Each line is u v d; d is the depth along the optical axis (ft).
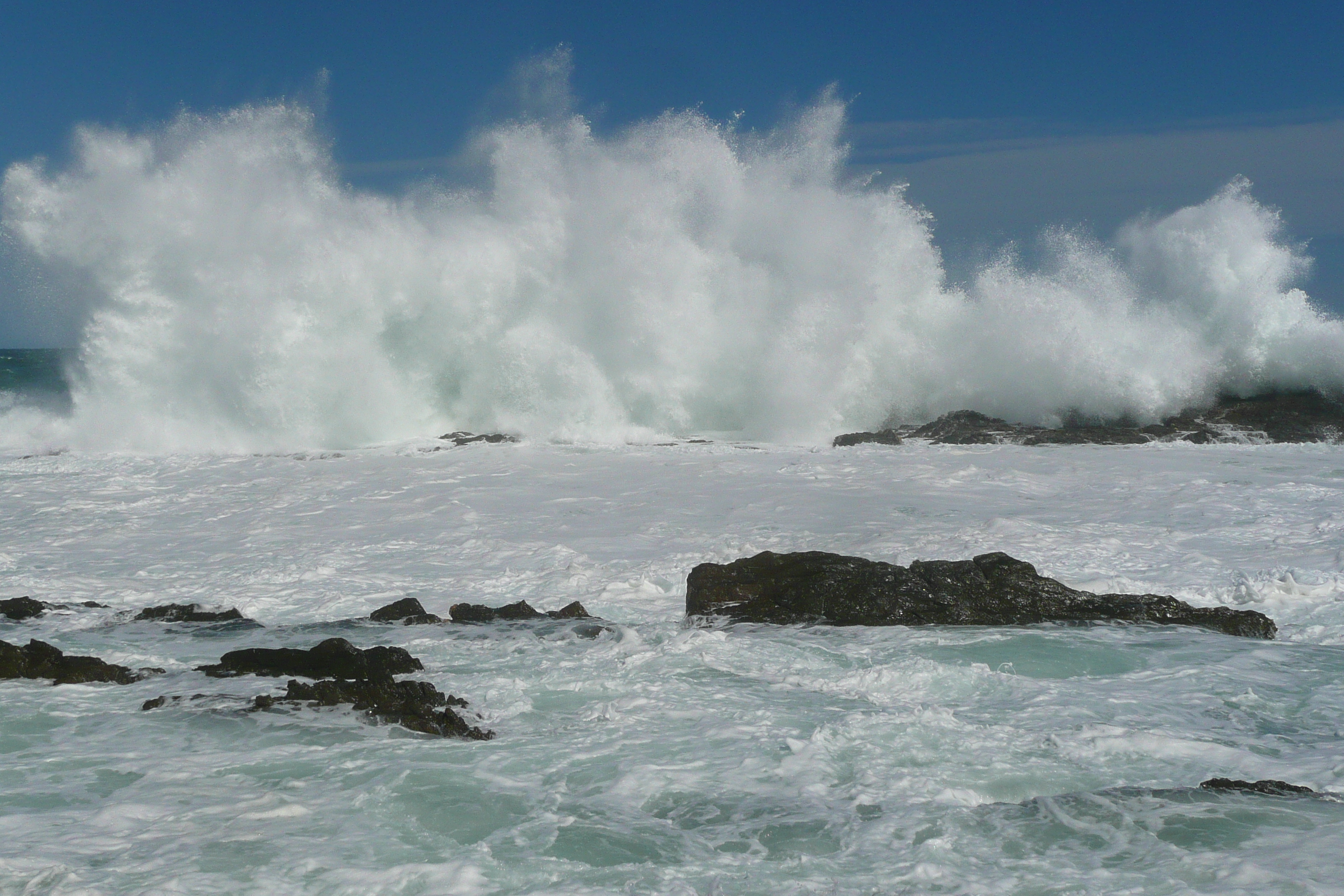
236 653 25.85
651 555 38.83
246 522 46.47
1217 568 34.73
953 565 30.89
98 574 37.76
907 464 57.93
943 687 23.68
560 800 17.56
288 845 15.84
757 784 18.12
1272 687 23.59
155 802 17.46
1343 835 15.65
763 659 26.08
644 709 22.24
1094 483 51.24
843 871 14.92
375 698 22.39
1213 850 15.29
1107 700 22.70
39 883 14.40
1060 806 16.89
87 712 22.21
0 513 49.11
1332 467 56.75
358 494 52.08
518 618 30.35
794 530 42.06
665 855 15.53
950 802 17.22
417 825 16.65
